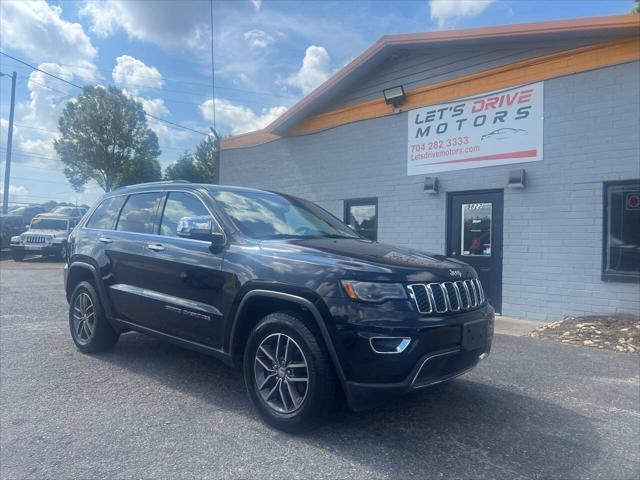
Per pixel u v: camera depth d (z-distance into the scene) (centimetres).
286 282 367
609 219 779
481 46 902
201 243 448
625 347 636
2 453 335
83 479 303
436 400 445
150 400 432
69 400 430
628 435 378
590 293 787
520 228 855
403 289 342
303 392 363
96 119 4166
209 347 427
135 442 352
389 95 1009
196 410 412
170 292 463
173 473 311
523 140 852
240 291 395
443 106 955
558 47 820
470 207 925
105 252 544
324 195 1167
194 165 4672
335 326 339
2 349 589
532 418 409
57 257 2055
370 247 418
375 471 317
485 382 500
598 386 492
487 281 898
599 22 741
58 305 895
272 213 483
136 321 506
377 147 1062
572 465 330
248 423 387
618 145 764
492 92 889
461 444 358
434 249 966
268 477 308
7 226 2402
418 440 363
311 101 1135
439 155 959
